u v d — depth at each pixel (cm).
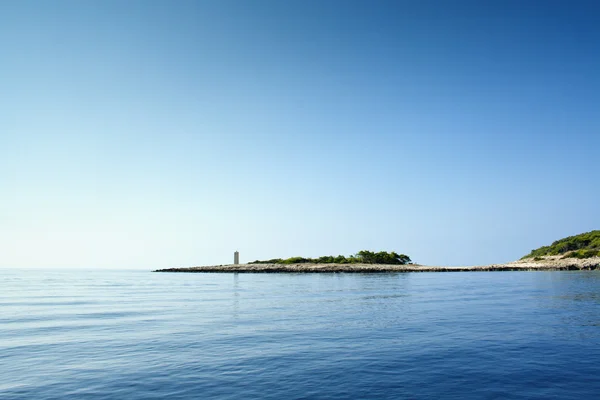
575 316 2847
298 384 1398
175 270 17000
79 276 14725
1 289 6619
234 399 1259
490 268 12769
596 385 1384
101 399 1265
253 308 3512
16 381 1447
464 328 2420
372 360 1697
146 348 1945
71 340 2147
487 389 1345
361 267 12900
